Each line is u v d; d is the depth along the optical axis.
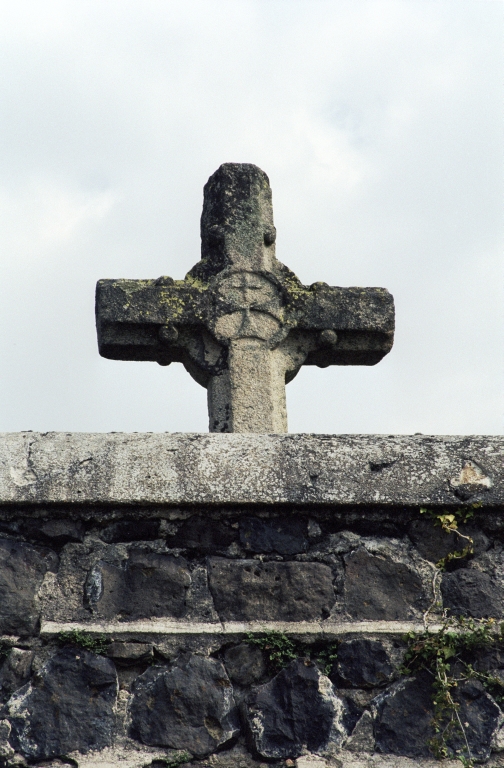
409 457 5.29
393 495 5.22
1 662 4.91
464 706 5.01
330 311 6.50
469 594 5.18
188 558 5.13
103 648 4.95
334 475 5.21
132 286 6.31
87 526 5.13
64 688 4.88
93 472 5.12
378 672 5.02
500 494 5.27
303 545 5.19
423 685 5.03
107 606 5.02
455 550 5.23
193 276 6.52
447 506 5.25
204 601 5.06
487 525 5.27
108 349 6.33
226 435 5.25
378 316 6.53
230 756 4.85
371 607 5.12
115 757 4.79
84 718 4.84
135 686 4.92
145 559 5.10
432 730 4.96
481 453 5.33
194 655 4.98
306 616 5.08
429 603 5.16
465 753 4.93
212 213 6.69
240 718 4.91
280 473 5.20
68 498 5.08
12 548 5.06
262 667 4.99
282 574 5.12
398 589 5.16
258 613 5.07
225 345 6.36
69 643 4.96
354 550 5.20
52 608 5.00
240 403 6.27
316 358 6.62
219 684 4.95
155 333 6.31
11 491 5.07
